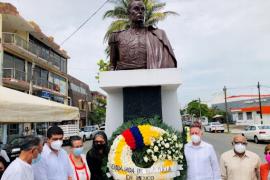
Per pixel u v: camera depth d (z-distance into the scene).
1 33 21.67
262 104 39.34
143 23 6.32
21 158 3.52
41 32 27.28
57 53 33.31
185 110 64.62
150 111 5.62
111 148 4.64
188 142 4.74
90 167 4.75
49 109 5.72
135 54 6.03
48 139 4.15
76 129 22.30
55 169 4.07
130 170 4.44
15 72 23.22
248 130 21.50
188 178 4.36
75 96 41.09
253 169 4.41
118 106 6.23
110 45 6.50
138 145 4.62
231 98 53.84
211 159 4.36
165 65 6.03
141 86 5.62
